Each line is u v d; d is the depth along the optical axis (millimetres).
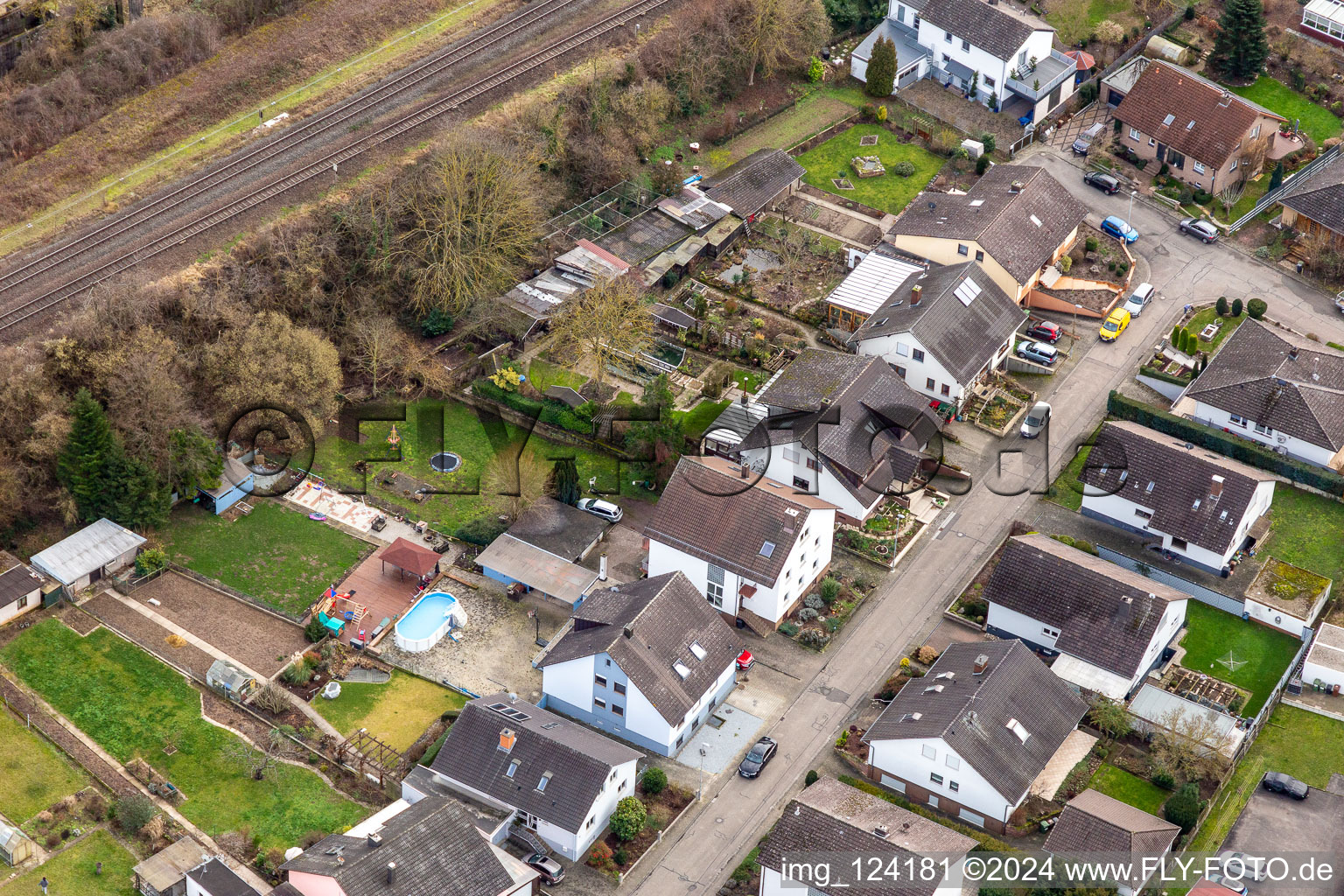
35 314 134625
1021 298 151750
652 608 116375
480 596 126625
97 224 143625
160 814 107875
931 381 140625
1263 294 153875
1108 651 118438
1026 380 145875
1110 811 107125
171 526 130750
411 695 118625
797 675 121312
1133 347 148875
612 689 114188
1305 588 126500
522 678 120375
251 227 145125
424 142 155875
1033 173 156000
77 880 103938
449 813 102688
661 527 124875
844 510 132000
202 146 153750
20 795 109188
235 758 112750
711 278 153875
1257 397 137625
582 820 105500
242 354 133000
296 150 153625
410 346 144625
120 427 127875
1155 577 128875
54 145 152125
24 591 121562
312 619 122500
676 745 115250
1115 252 157375
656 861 108188
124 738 113875
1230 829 109938
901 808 107312
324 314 143625
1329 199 156875
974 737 109062
